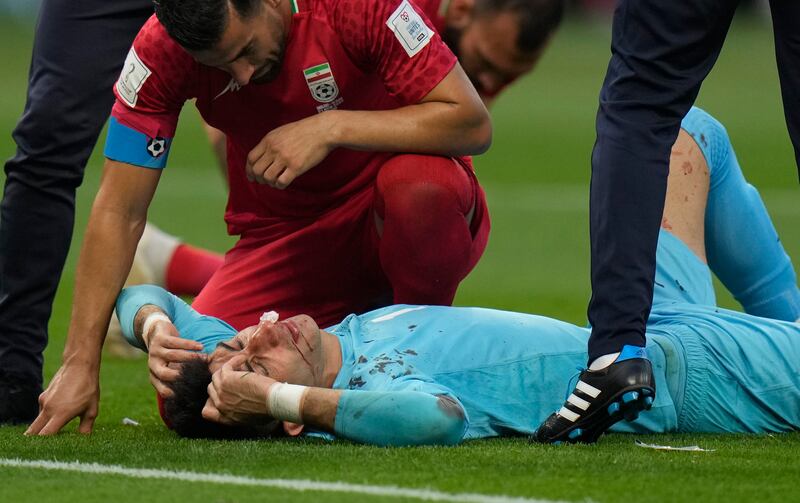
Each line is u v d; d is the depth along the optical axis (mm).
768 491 11516
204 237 39438
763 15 148000
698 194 16859
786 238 39906
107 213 15406
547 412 14984
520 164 61125
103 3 16125
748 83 101438
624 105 13758
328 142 15188
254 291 17922
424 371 14508
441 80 15234
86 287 15367
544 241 40469
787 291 17891
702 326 15711
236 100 15586
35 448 13789
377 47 15062
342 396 13578
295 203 17547
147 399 18656
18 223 16188
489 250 38594
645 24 13641
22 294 16203
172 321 15516
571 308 28203
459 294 30484
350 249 17547
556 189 53406
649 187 13602
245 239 18438
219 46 13758
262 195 17703
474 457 12914
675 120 13820
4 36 118750
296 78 15289
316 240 17547
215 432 14453
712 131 17062
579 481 11797
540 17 17172
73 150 16188
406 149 15484
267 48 14438
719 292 31469
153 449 13617
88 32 16078
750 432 15664
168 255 24297
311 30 15078
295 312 17984
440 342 14773
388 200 16031
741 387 15539
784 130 73562
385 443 13617
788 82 13906
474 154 15969
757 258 17625
